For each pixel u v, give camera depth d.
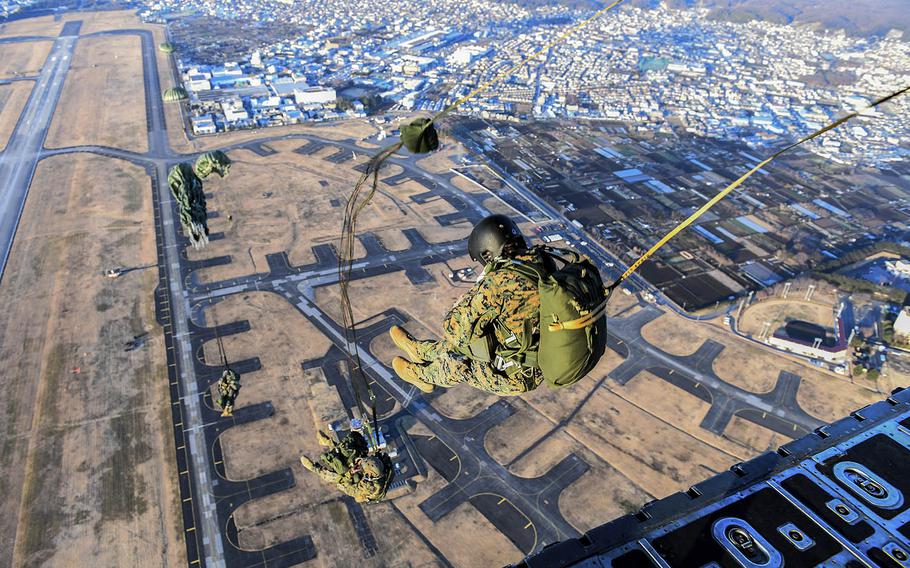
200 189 61.22
